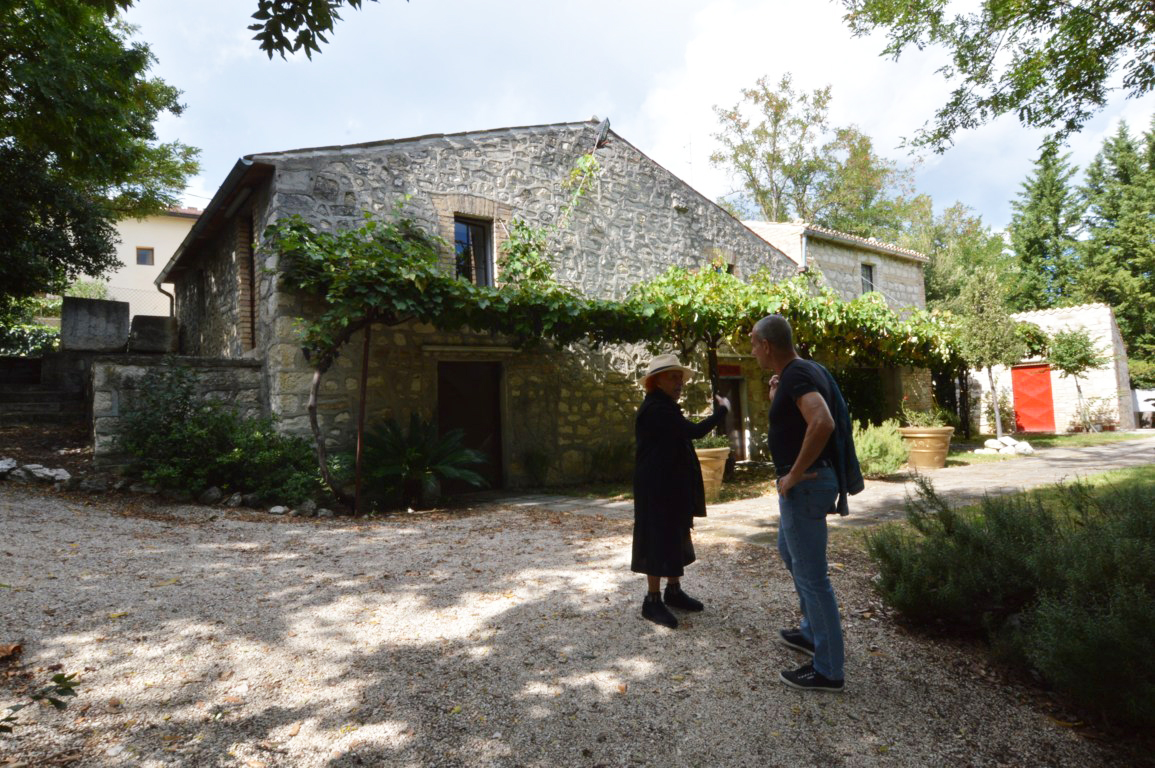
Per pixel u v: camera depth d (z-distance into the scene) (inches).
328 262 275.1
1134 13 226.4
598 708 100.2
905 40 283.4
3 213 422.6
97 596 138.6
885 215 1112.2
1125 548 105.5
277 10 134.6
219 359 302.7
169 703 97.3
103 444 272.2
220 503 261.9
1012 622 116.9
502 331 328.8
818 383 103.3
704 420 136.9
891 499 289.7
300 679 107.0
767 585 156.9
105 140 353.4
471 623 133.1
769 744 91.4
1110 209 1003.3
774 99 961.5
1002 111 267.4
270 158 300.8
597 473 409.1
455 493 358.6
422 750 88.2
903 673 111.7
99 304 520.7
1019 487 300.5
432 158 355.9
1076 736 93.8
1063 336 705.0
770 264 544.1
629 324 360.8
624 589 155.9
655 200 467.5
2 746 83.2
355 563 178.9
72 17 274.8
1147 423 823.1
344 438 315.3
